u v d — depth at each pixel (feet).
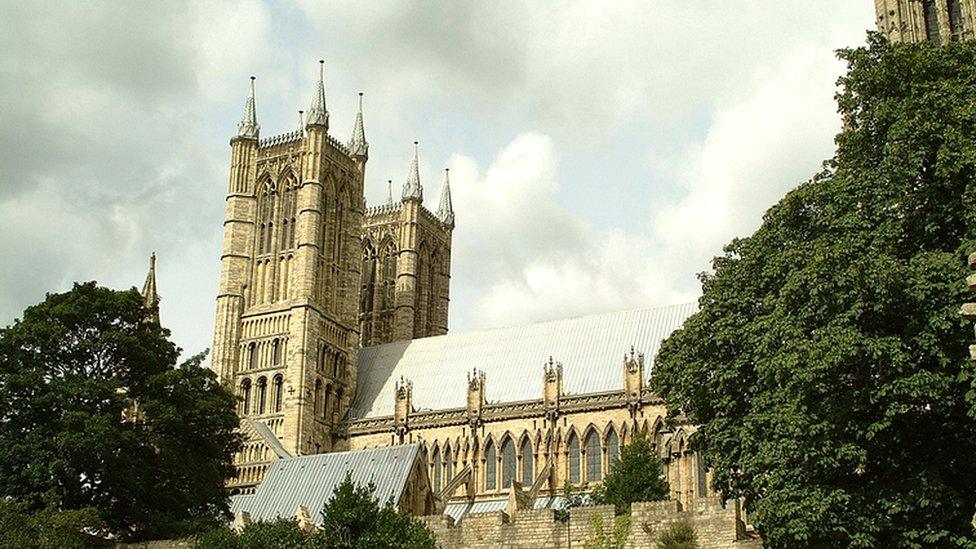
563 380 435.94
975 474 178.60
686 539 208.33
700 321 234.79
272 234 508.94
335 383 494.18
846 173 214.07
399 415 460.96
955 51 219.41
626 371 407.64
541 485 403.95
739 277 232.12
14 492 270.67
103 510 277.44
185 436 303.27
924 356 180.34
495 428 434.30
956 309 172.86
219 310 498.28
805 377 180.86
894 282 177.47
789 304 199.62
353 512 223.71
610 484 329.93
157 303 398.62
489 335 488.85
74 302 297.12
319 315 490.08
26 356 287.28
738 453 217.36
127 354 297.74
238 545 238.27
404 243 579.89
